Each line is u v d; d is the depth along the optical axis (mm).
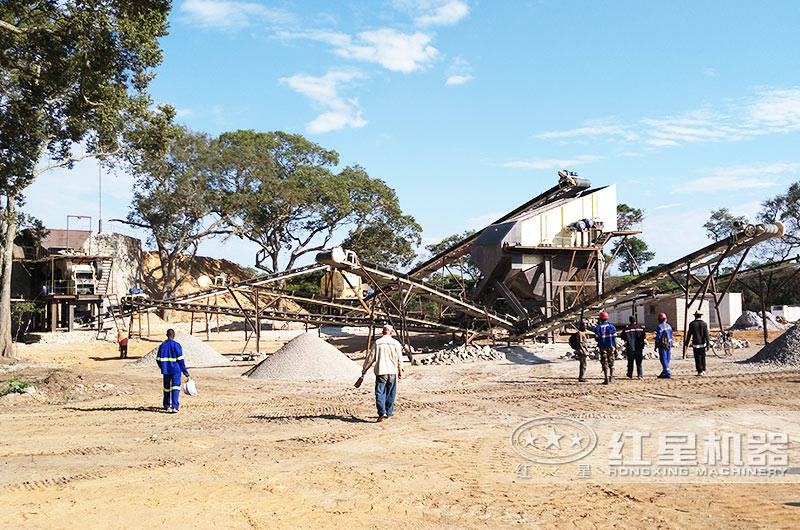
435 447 9188
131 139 25734
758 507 5945
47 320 42656
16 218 30641
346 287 36594
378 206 63812
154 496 6855
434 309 50125
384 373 11680
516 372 20219
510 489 6891
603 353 16000
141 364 26250
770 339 30125
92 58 19859
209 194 53344
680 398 13141
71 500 6738
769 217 60281
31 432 10828
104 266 51312
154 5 19812
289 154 61219
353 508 6328
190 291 61344
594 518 5809
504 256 30391
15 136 23984
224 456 8820
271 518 6059
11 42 20781
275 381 18906
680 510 5953
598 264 31719
